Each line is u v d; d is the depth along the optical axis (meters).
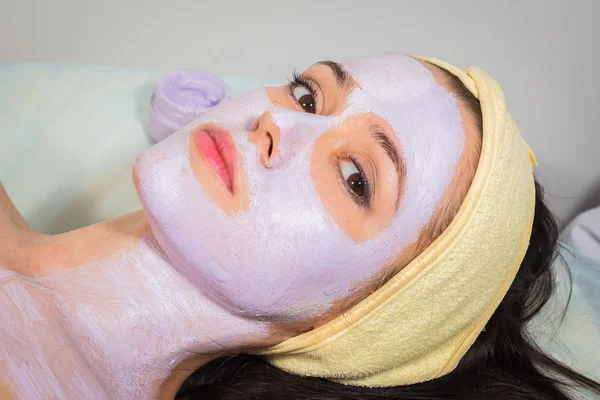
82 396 0.68
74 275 0.72
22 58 1.33
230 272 0.67
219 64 1.37
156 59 1.36
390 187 0.66
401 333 0.72
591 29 1.18
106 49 1.34
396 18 1.27
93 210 1.03
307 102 0.75
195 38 1.33
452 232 0.67
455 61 1.29
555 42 1.21
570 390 0.89
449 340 0.77
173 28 1.32
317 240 0.66
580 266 1.10
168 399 0.80
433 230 0.68
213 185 0.65
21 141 1.03
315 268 0.67
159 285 0.72
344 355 0.75
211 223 0.65
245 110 0.75
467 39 1.26
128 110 1.13
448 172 0.67
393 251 0.68
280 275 0.67
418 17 1.26
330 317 0.75
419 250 0.69
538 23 1.21
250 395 0.83
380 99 0.69
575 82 1.24
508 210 0.70
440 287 0.69
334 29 1.30
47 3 1.26
